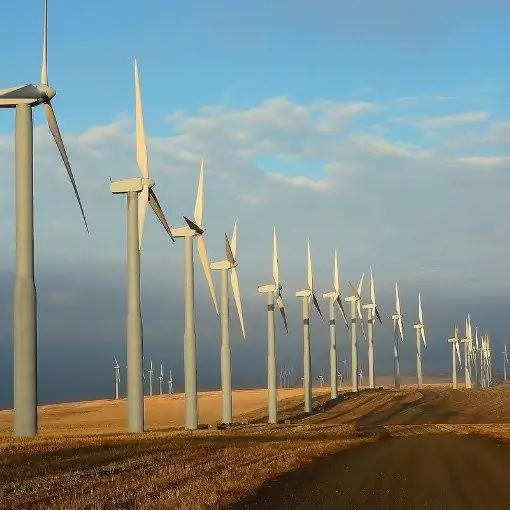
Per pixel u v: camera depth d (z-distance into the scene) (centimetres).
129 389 5441
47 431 7162
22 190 4150
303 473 2831
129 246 5472
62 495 2072
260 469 2861
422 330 17750
